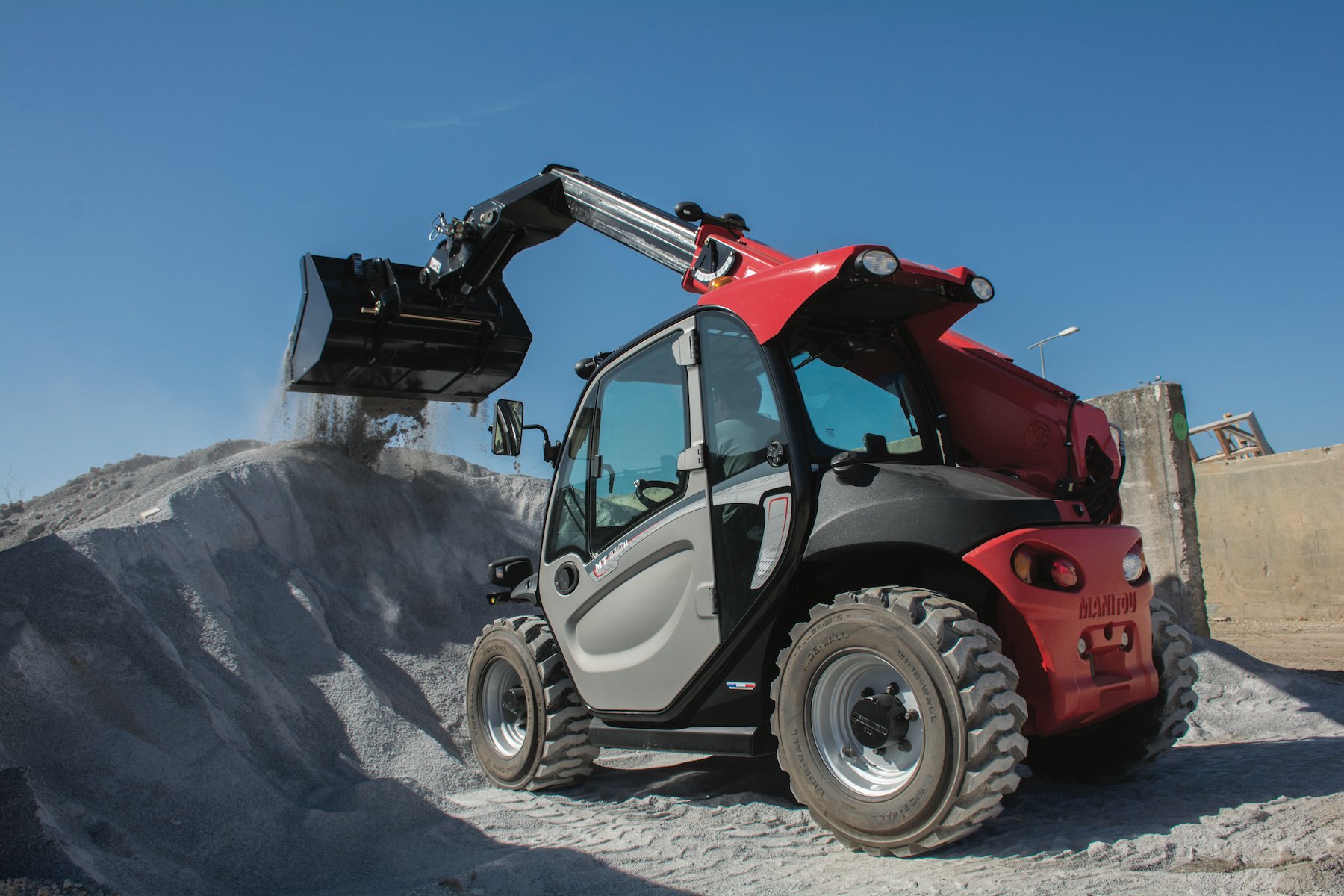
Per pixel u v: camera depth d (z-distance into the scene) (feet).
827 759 11.81
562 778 16.71
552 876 11.15
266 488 24.40
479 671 18.25
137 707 15.08
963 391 14.85
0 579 16.02
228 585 20.95
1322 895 8.20
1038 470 13.85
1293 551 52.06
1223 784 13.42
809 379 13.30
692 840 12.51
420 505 28.14
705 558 13.61
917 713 11.19
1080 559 11.65
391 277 22.82
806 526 12.39
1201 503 56.70
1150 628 12.75
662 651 14.24
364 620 22.99
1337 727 19.44
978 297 13.67
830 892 9.95
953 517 11.41
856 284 12.75
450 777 17.74
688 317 14.56
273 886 12.03
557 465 17.37
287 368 24.17
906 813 10.72
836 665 11.74
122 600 16.81
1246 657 24.89
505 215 21.38
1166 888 8.89
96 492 31.83
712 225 16.88
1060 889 9.09
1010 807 13.14
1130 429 28.22
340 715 18.70
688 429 14.23
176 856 12.12
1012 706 10.44
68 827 11.38
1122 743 13.79
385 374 24.13
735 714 13.48
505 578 18.79
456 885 10.96
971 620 10.87
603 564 15.48
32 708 13.78
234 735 15.74
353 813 14.01
